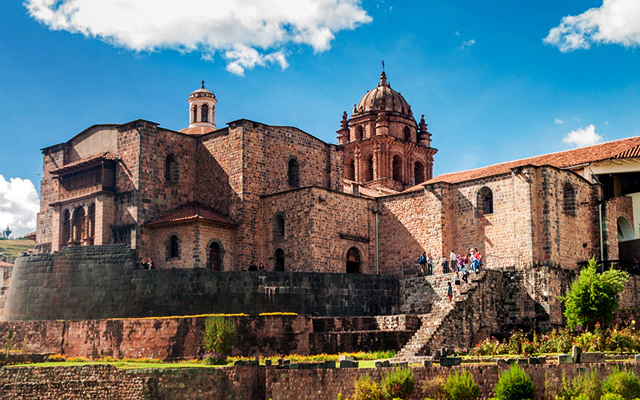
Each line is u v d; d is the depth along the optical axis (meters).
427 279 53.47
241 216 60.12
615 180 60.84
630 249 60.12
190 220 57.38
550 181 53.50
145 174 59.91
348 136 94.12
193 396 35.78
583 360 37.22
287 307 50.59
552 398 35.66
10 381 38.75
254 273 50.59
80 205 62.47
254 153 61.78
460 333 47.03
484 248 56.28
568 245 54.34
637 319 49.75
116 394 36.66
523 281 51.06
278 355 43.38
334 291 52.41
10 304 54.47
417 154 92.44
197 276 50.19
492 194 56.25
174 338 43.22
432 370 35.69
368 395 33.84
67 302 52.50
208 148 63.78
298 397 35.12
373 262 63.06
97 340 45.78
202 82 73.56
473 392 34.28
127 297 51.00
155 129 61.22
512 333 49.16
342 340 44.62
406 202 61.81
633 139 62.12
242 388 36.09
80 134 65.38
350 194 61.94
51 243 65.81
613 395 33.91
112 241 60.22
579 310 45.91
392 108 91.56
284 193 60.34
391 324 48.28
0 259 127.81
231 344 42.53
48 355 44.03
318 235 58.28
